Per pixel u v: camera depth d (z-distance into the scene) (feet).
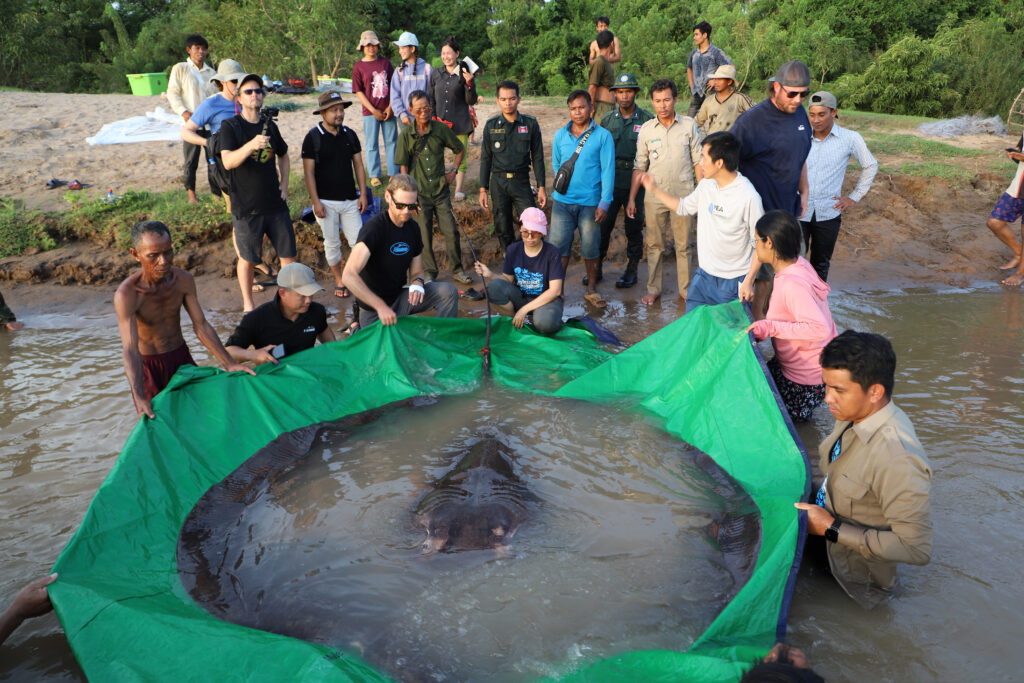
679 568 12.23
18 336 25.73
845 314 27.32
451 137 29.14
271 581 12.00
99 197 34.78
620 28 99.45
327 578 12.00
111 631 10.57
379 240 22.15
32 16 112.98
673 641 10.59
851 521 12.26
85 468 16.83
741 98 30.66
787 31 91.50
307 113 54.24
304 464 16.14
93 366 23.04
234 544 13.16
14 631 11.83
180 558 12.88
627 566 12.26
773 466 15.11
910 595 12.17
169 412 16.42
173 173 39.55
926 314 27.37
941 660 10.68
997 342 24.30
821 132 25.21
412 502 14.34
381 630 10.75
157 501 14.25
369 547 12.86
